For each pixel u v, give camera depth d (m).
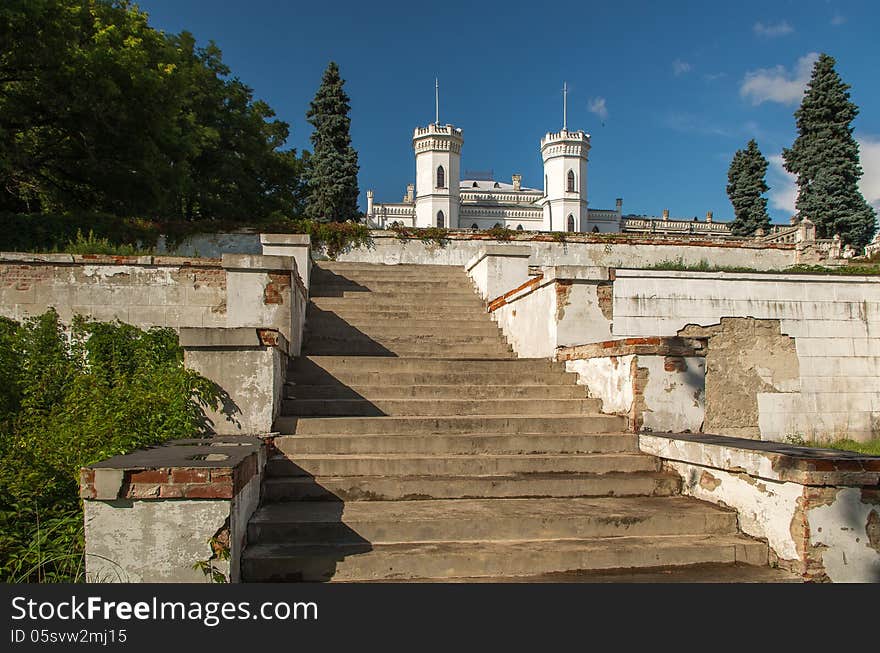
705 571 4.34
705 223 61.75
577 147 60.22
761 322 12.02
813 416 11.97
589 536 4.66
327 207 29.59
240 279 7.50
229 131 23.39
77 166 15.23
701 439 5.51
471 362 7.54
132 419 5.29
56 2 12.68
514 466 5.54
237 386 5.57
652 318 11.81
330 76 30.67
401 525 4.44
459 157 60.28
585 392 7.18
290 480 5.07
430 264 15.04
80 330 9.04
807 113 34.88
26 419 6.41
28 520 4.50
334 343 9.00
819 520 4.20
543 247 15.69
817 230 33.62
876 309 12.35
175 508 3.42
